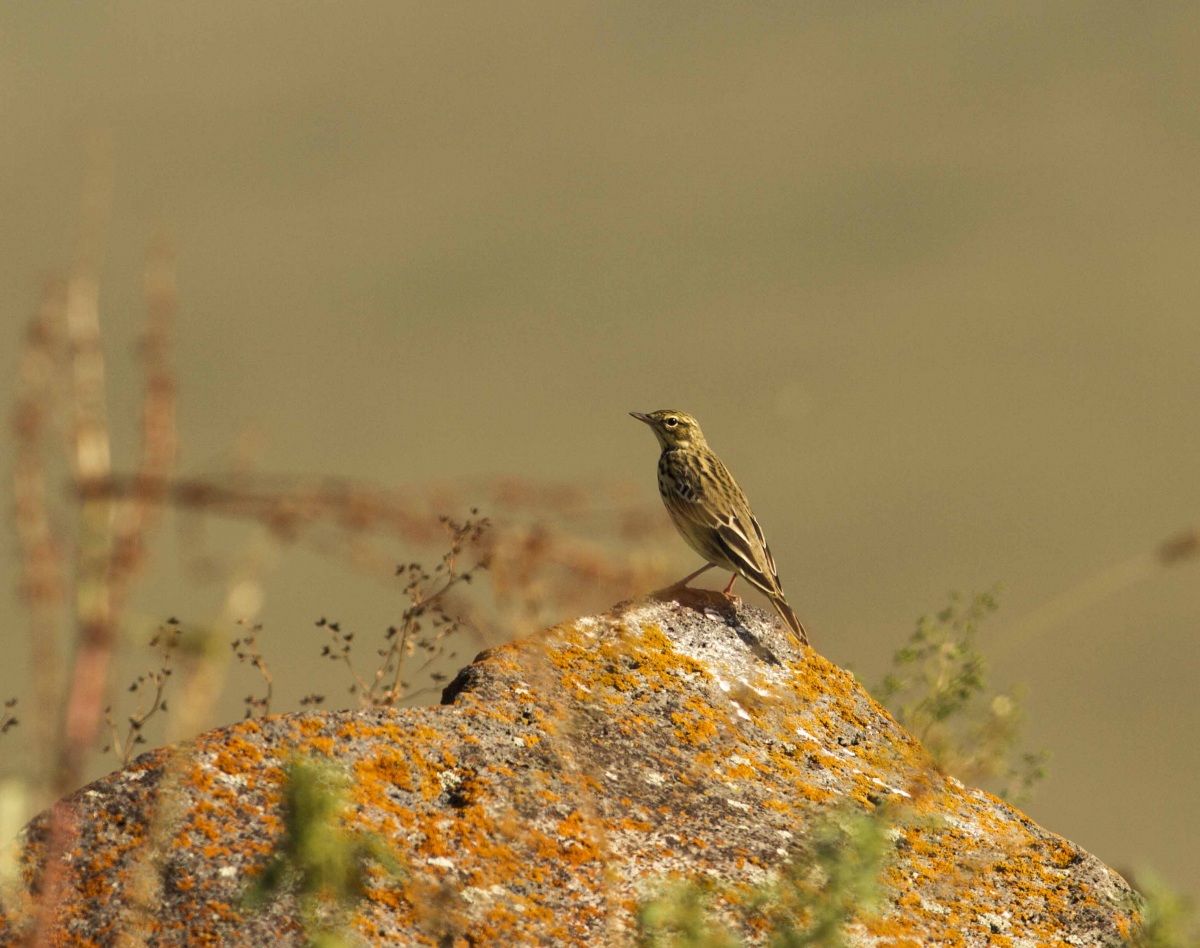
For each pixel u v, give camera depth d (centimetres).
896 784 1066
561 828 882
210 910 742
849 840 831
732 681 1142
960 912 912
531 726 982
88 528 342
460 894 800
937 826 1015
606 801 928
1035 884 962
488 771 912
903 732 1142
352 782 862
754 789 998
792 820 962
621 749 1001
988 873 966
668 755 1012
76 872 759
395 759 893
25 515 340
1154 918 810
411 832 840
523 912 799
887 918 883
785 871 855
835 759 1080
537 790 909
